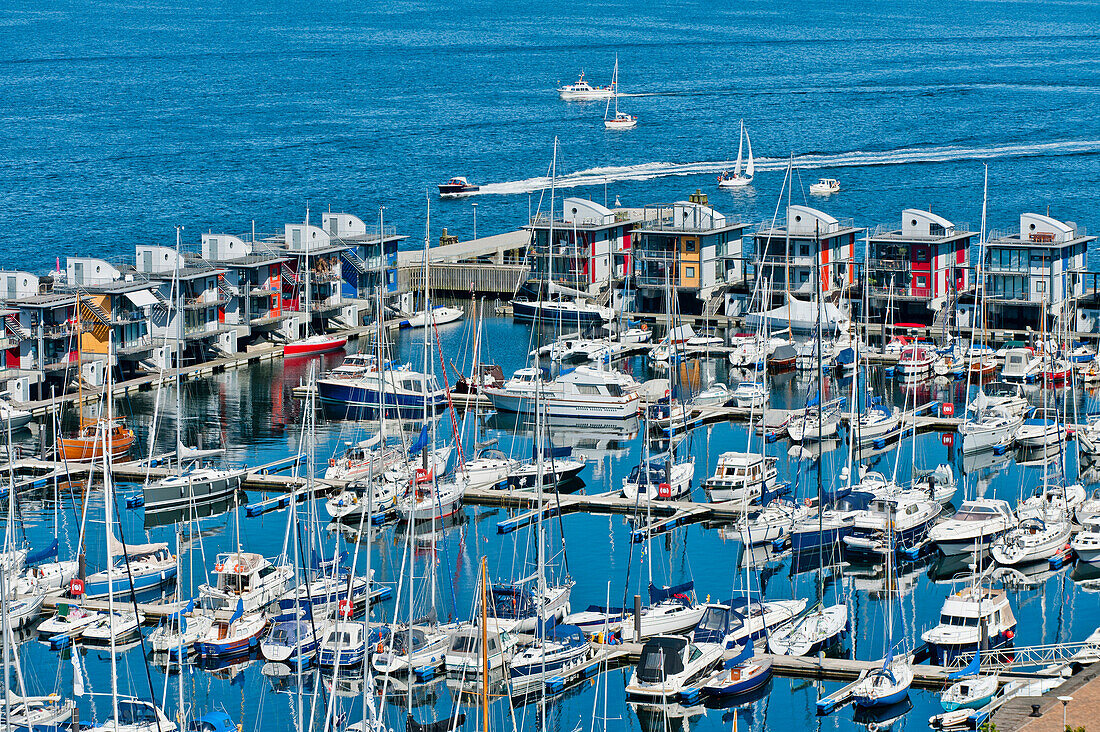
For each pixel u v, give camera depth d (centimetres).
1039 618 16188
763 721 14025
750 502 19762
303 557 17250
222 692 14600
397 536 18912
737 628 15325
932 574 17650
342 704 14338
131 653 15512
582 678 14962
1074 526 18375
